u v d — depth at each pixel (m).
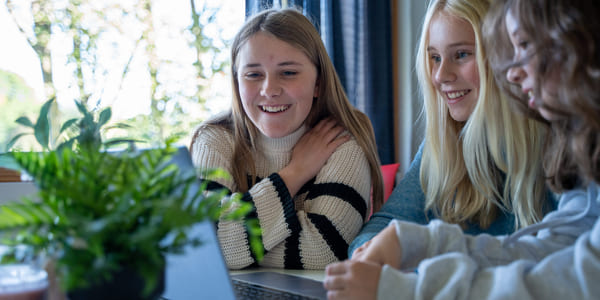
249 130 1.44
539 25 0.68
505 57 0.83
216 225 1.20
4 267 0.69
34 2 2.13
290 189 1.31
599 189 0.79
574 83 0.64
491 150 1.12
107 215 0.54
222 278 0.69
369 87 3.04
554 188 0.89
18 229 0.54
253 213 1.21
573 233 0.81
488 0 1.12
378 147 3.08
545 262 0.65
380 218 1.22
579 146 0.71
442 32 1.16
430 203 1.23
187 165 0.75
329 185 1.30
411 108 3.30
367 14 3.01
